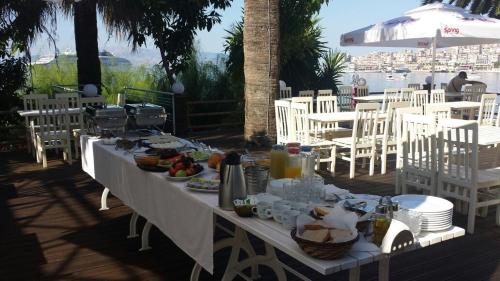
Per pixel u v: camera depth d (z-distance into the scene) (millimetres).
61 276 3062
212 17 10180
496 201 3926
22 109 8281
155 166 3016
